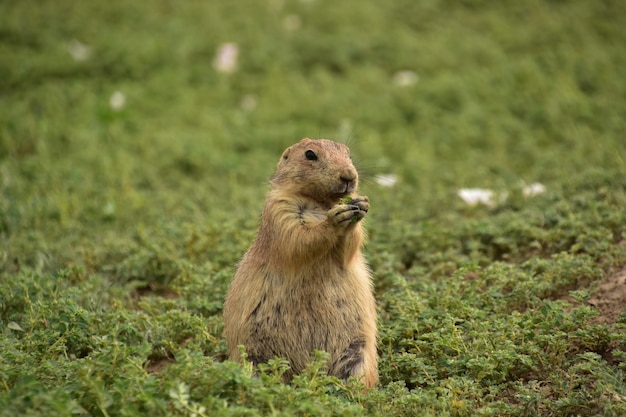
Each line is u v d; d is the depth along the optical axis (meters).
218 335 13.16
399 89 27.95
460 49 30.14
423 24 32.72
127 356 10.23
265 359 11.43
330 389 10.29
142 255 15.88
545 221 16.30
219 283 14.35
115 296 14.64
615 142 21.83
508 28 31.34
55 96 27.33
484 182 20.64
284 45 31.25
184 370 9.45
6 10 33.19
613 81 26.73
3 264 15.74
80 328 12.02
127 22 33.03
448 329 11.69
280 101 27.78
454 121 25.45
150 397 8.89
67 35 31.77
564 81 26.72
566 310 12.98
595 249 14.45
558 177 20.02
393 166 22.55
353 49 30.81
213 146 24.67
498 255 16.08
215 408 8.94
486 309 12.66
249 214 18.45
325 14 33.28
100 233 18.14
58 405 8.49
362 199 11.05
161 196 20.81
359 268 11.80
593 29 30.70
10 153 23.64
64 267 15.92
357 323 11.48
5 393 9.05
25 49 30.73
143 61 30.12
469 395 10.48
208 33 32.09
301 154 11.98
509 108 26.17
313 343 11.36
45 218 18.77
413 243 16.19
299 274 11.25
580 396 10.03
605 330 11.53
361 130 25.38
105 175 22.08
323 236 10.97
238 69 30.02
